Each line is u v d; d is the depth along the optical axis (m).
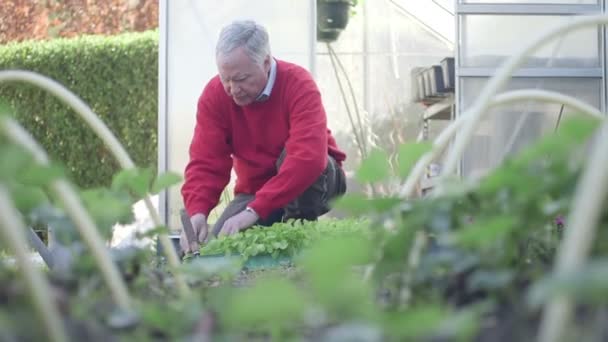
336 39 6.03
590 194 0.52
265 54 3.37
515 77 5.27
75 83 7.51
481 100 0.81
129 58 7.45
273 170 3.54
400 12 6.03
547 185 0.75
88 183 7.59
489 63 5.24
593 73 5.22
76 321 0.67
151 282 0.97
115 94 7.48
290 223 2.67
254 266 2.37
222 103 3.49
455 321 0.51
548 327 0.50
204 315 0.67
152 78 7.45
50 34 9.79
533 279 0.81
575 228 0.52
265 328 0.64
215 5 5.38
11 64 7.57
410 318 0.50
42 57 7.54
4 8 9.82
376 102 6.02
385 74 6.03
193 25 5.39
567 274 0.43
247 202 3.58
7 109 0.70
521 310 0.67
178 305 0.82
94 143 7.55
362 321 0.52
